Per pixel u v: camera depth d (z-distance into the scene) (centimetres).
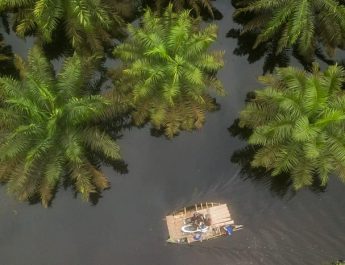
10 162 1454
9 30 1794
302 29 1559
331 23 1588
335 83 1398
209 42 1452
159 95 1507
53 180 1451
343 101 1380
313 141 1358
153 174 1678
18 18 1638
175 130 1553
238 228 1617
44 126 1410
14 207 1609
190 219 1606
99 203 1636
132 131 1702
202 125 1666
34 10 1447
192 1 1714
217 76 1797
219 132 1730
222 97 1764
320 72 1619
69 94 1466
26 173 1425
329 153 1417
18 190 1461
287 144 1448
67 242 1595
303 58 1798
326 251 1598
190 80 1423
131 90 1531
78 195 1628
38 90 1401
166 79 1452
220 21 1877
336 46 1712
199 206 1639
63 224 1611
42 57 1507
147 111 1554
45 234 1598
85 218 1620
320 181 1658
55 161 1447
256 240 1606
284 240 1609
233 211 1638
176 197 1655
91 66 1577
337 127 1395
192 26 1587
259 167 1673
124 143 1698
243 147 1709
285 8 1539
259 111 1490
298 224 1628
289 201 1655
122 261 1579
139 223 1620
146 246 1597
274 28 1591
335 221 1634
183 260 1584
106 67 1739
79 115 1420
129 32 1558
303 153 1441
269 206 1648
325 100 1365
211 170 1689
